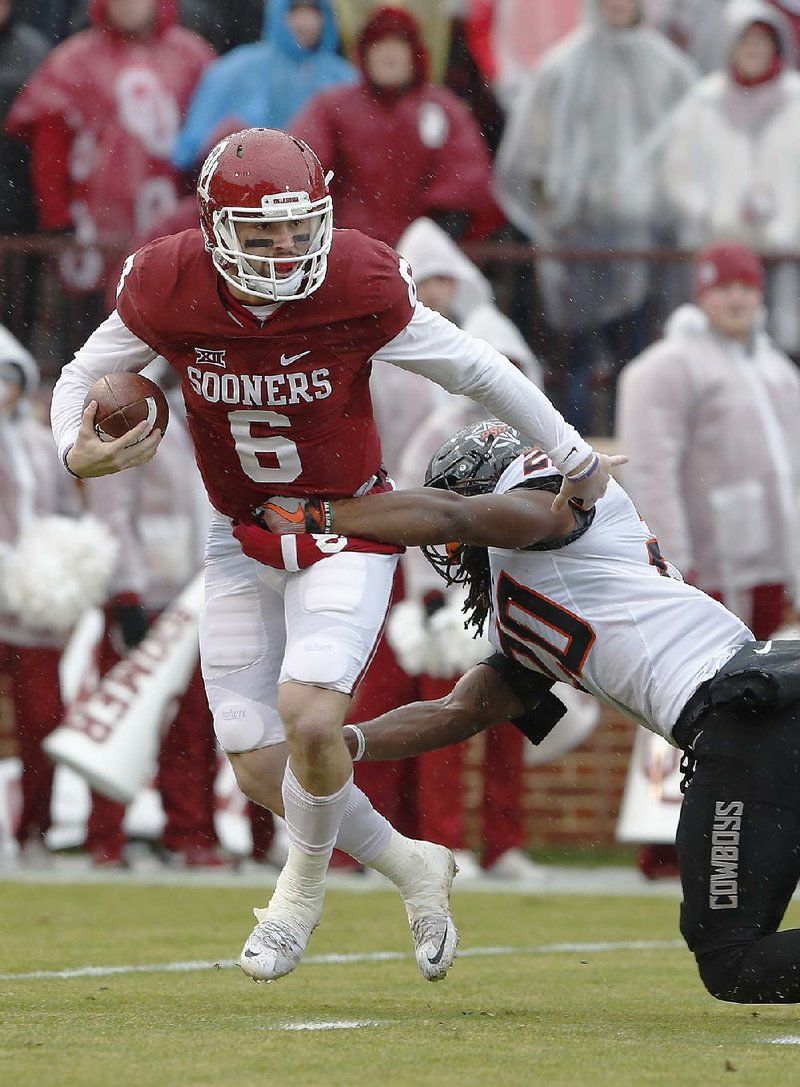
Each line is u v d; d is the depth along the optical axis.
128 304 14.20
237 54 34.47
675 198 34.53
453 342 14.16
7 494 30.22
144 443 14.62
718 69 34.78
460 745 29.19
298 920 14.89
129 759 29.30
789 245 34.41
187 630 29.78
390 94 32.50
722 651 14.30
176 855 30.33
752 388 29.30
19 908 24.05
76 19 35.59
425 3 34.81
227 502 15.24
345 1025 13.82
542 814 34.41
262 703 15.59
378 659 29.23
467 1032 13.45
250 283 13.49
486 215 33.81
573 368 34.22
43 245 34.72
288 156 13.45
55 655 30.05
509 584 14.95
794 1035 13.46
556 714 15.90
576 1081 11.09
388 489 15.42
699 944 13.77
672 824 29.14
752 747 13.66
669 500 28.72
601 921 23.53
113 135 34.78
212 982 16.98
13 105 35.16
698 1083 11.06
